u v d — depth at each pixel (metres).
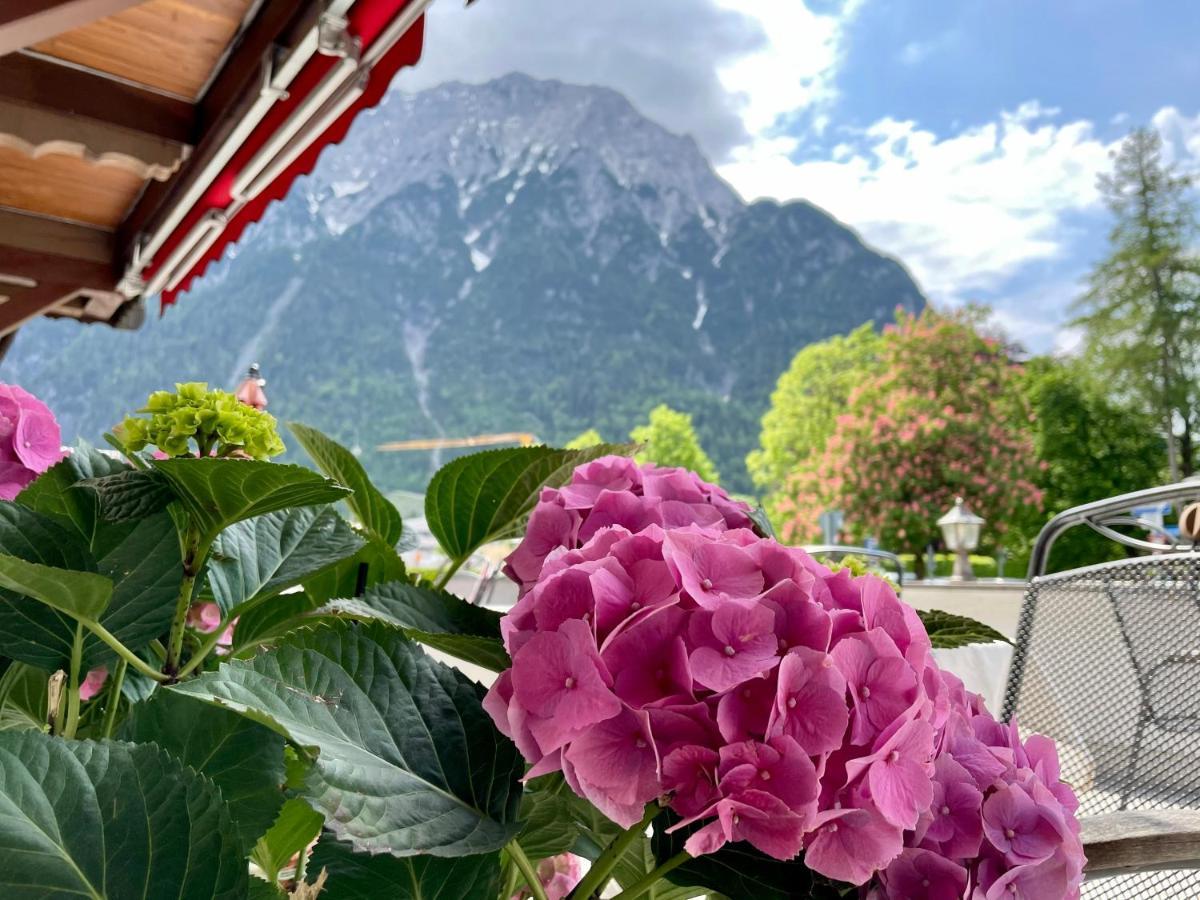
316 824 0.57
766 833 0.37
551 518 0.54
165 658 0.55
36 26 1.44
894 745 0.39
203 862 0.33
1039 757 0.54
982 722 0.53
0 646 0.51
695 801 0.38
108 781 0.33
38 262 3.12
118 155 2.33
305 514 0.64
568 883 0.75
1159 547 1.45
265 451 0.62
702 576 0.42
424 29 1.93
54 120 2.21
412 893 0.42
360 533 0.67
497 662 0.51
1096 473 22.30
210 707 0.48
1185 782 1.12
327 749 0.36
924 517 13.48
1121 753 1.21
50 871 0.30
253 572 0.59
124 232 3.18
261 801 0.47
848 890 0.44
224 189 2.60
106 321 3.78
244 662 0.38
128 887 0.32
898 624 0.45
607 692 0.37
